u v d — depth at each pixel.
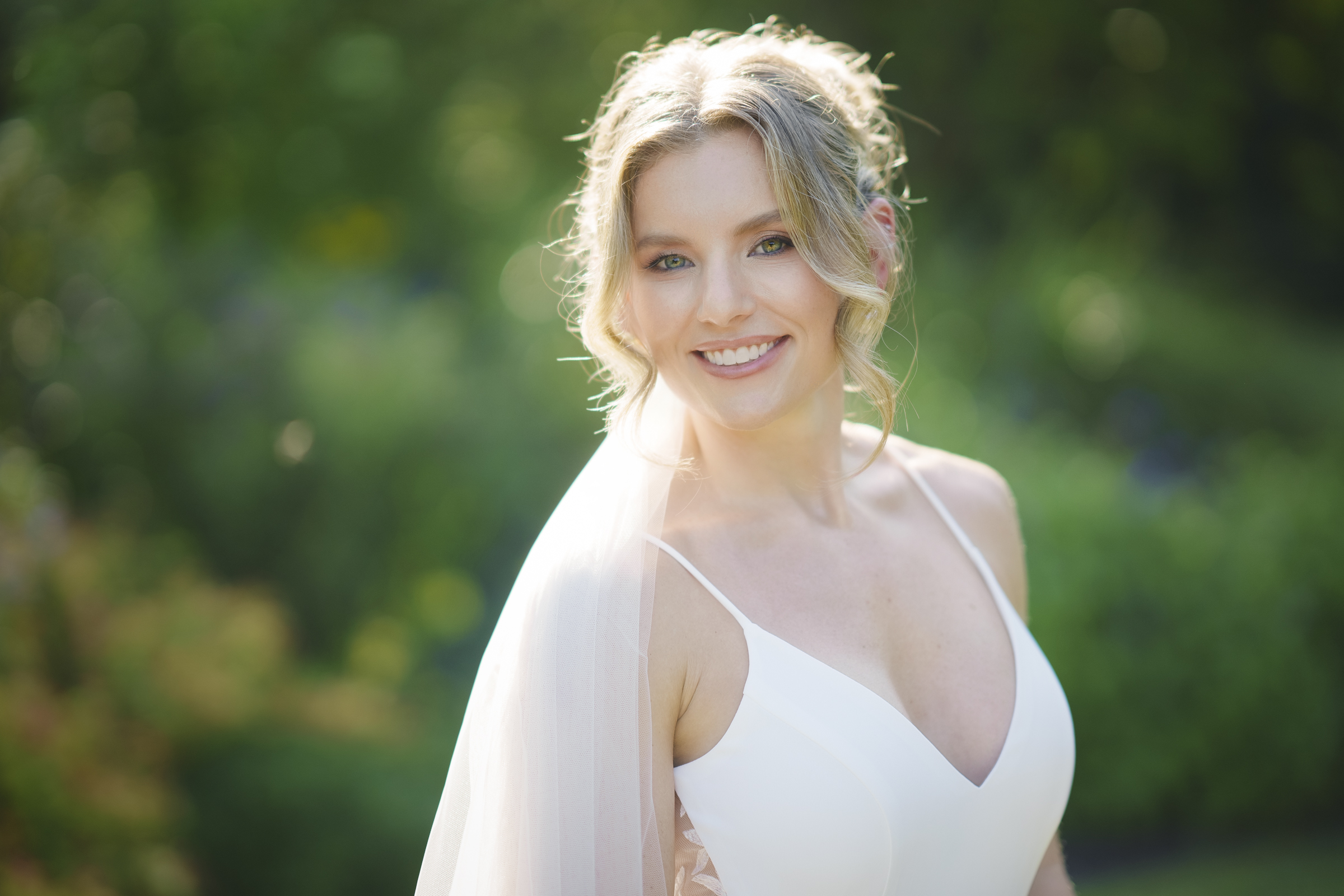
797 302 1.51
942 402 6.07
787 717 1.49
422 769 4.56
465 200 8.70
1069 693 4.80
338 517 6.25
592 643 1.45
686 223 1.48
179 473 6.29
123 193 7.26
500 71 7.94
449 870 1.55
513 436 6.41
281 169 7.76
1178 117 8.41
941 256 7.75
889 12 7.65
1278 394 8.65
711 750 1.51
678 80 1.53
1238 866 4.51
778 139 1.46
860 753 1.48
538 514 6.26
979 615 1.75
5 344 6.30
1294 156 10.05
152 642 4.59
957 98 7.96
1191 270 10.55
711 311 1.48
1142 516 5.23
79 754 3.77
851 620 1.61
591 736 1.43
